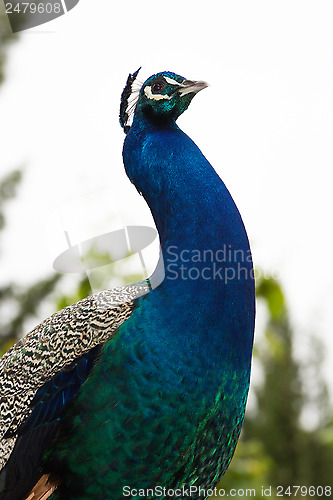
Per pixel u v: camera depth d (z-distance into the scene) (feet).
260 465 35.96
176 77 20.11
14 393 17.97
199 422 16.90
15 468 17.40
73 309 18.48
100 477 16.90
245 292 17.89
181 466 17.10
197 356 16.81
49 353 17.88
